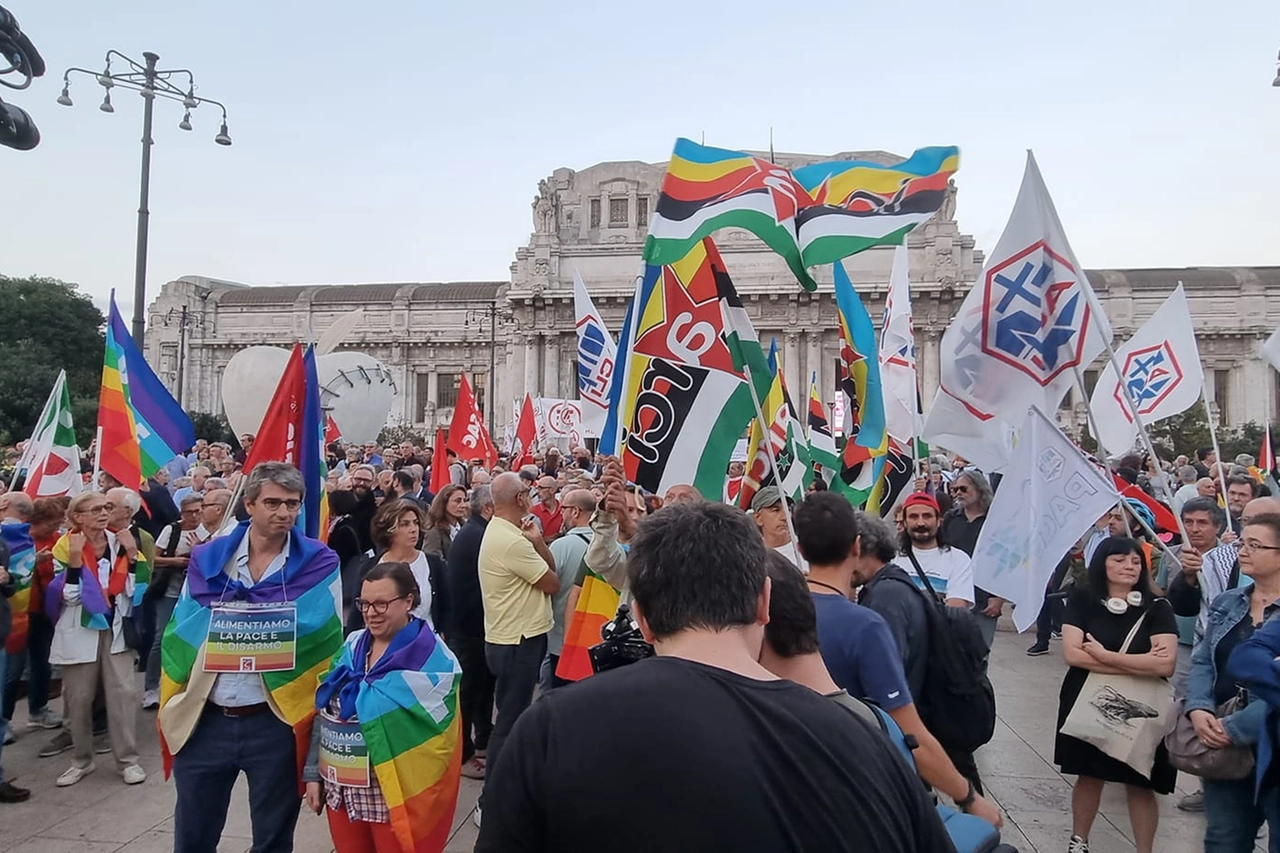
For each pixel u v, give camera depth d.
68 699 8.50
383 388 30.98
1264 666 4.92
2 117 7.43
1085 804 6.44
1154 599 6.33
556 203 72.12
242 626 5.38
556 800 2.16
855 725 2.37
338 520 10.91
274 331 82.00
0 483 13.62
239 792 8.27
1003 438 8.19
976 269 67.06
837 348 68.19
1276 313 69.00
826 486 10.30
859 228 6.73
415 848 5.27
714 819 2.07
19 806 7.80
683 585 2.49
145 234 21.09
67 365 79.38
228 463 20.14
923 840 2.34
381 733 5.23
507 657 7.88
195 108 22.70
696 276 6.72
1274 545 5.41
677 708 2.21
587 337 16.89
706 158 6.63
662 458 6.79
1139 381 12.91
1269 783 5.11
